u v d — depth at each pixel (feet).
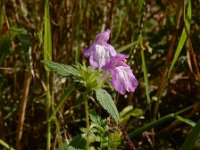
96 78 0.47
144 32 0.78
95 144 0.67
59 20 0.67
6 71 0.73
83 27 0.72
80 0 0.65
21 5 0.69
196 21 0.81
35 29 0.64
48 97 0.57
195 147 0.71
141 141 0.75
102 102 0.46
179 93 0.79
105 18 0.75
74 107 0.68
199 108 0.76
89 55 0.49
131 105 0.70
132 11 0.74
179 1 0.65
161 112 0.79
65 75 0.47
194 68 0.77
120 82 0.50
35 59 0.63
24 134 0.72
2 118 0.68
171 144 0.77
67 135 0.66
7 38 0.62
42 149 0.70
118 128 0.56
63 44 0.68
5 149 0.69
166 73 0.72
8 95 0.75
